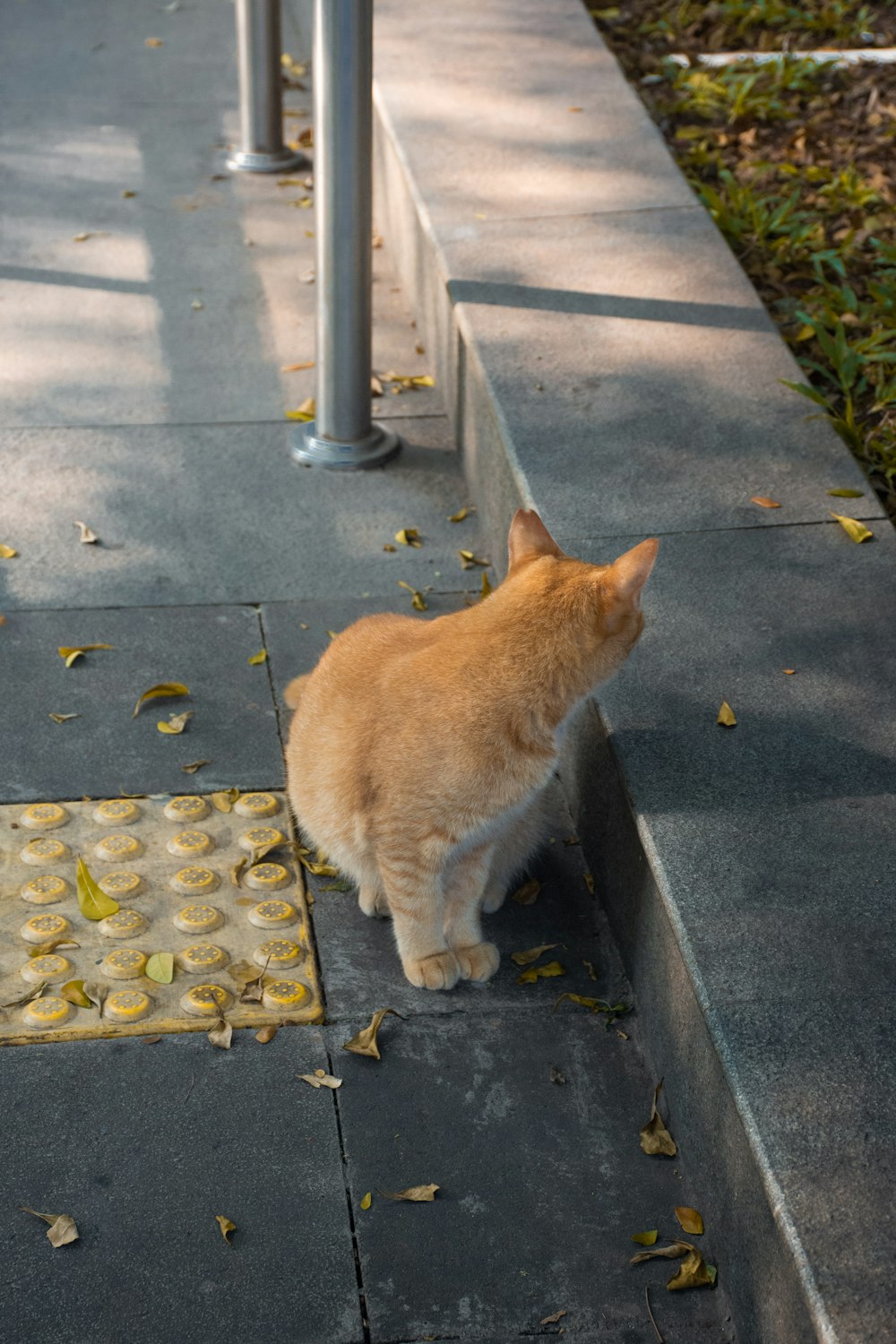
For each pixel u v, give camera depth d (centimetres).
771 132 702
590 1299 260
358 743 315
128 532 486
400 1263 264
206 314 624
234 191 741
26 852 354
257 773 388
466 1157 286
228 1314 253
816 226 603
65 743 393
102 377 575
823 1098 246
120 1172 278
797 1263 220
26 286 638
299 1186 277
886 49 798
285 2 1020
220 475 520
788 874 295
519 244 558
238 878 354
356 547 488
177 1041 308
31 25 948
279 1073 302
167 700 413
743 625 373
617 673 349
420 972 324
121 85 861
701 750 330
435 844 310
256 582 466
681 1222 273
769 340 505
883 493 463
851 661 362
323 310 507
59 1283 256
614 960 341
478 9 798
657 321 512
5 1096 292
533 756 308
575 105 682
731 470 438
